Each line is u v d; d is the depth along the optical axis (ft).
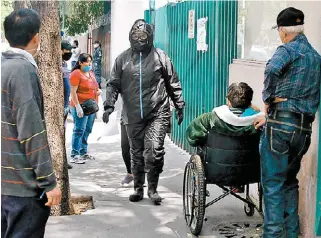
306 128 14.64
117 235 17.56
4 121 10.99
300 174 16.52
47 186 11.07
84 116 28.99
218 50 26.35
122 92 20.97
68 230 17.90
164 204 21.15
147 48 20.53
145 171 21.35
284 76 14.53
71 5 70.90
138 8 49.34
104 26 68.69
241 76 22.63
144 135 20.95
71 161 29.27
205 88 28.30
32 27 11.28
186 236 17.52
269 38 20.93
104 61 69.46
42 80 19.04
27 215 11.36
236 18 25.16
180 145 32.91
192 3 30.42
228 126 16.19
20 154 11.11
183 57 32.42
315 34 15.49
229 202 21.24
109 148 33.68
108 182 25.03
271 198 15.15
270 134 14.73
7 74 10.85
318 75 14.62
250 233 17.74
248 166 16.66
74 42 60.95
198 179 16.67
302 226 16.39
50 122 19.12
